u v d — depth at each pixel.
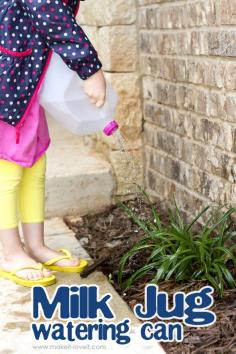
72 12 3.11
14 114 3.07
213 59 3.49
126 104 4.42
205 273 3.17
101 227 4.14
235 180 3.40
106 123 3.19
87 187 4.34
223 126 3.46
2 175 3.25
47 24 2.93
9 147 3.17
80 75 3.03
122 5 4.28
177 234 3.30
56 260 3.40
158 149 4.30
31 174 3.37
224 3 3.29
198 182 3.80
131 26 4.34
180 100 3.91
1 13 2.97
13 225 3.32
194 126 3.79
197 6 3.57
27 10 2.95
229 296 3.07
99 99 3.05
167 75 4.04
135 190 4.48
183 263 3.21
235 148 3.37
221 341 2.75
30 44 3.00
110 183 4.41
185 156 3.94
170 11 3.89
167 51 4.00
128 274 3.38
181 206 4.05
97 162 4.52
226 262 3.35
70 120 3.15
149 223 3.63
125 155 4.44
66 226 4.13
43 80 3.09
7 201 3.28
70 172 4.32
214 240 3.29
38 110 3.15
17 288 3.25
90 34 4.67
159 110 4.22
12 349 2.71
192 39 3.67
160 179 4.32
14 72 2.99
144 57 4.34
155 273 3.35
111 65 4.34
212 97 3.54
